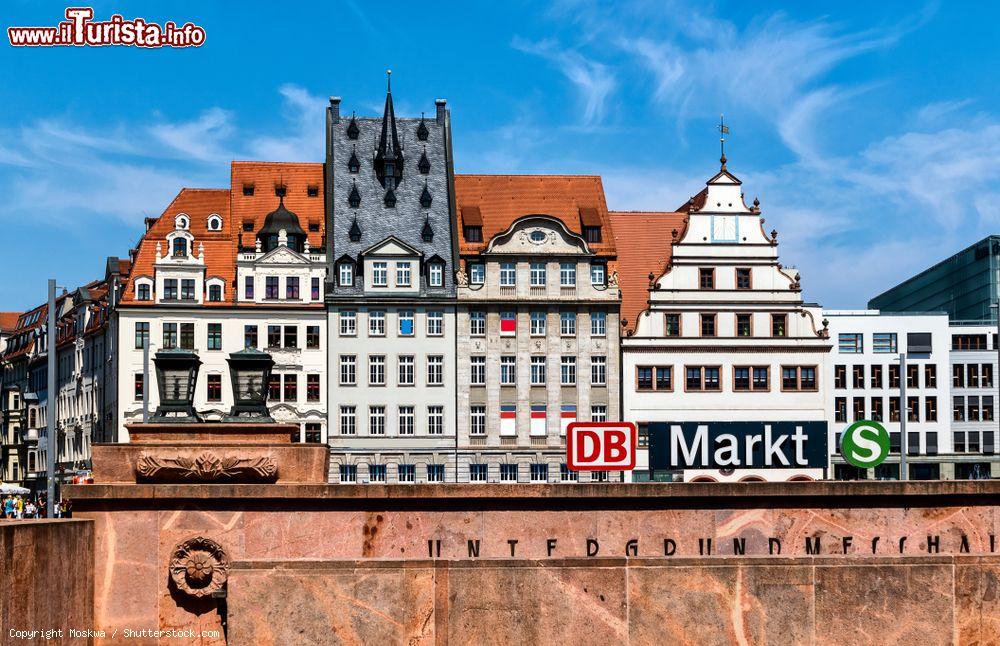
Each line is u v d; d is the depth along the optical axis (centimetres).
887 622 2058
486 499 2567
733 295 8044
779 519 2561
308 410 8231
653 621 2048
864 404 8850
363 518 2572
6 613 1989
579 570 2048
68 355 10306
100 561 2550
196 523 2570
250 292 8338
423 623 2033
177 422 2836
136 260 8356
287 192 8862
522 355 8181
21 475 12369
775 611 2053
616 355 8175
